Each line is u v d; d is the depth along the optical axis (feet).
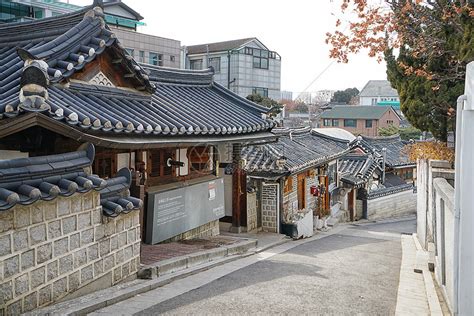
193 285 28.32
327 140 93.66
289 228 60.03
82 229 22.22
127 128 28.22
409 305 26.13
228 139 41.32
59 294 20.61
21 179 18.81
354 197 97.71
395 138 137.18
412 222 95.66
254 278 31.40
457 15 32.86
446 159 44.34
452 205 21.74
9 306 17.60
